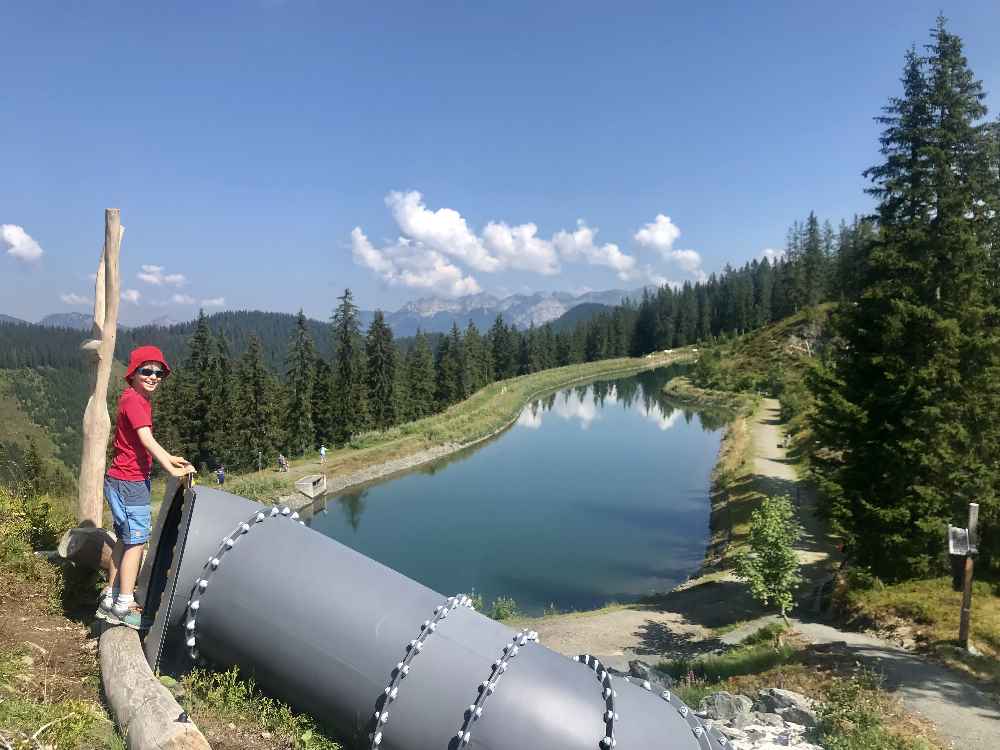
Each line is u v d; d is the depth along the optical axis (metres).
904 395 19.45
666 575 31.95
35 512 8.06
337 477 57.28
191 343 69.25
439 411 107.06
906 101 24.38
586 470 58.12
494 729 3.62
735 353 125.00
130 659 4.42
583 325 194.88
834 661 13.73
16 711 3.98
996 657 13.78
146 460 4.84
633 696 3.99
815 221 139.38
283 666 4.15
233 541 4.44
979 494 18.92
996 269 26.14
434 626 4.05
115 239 6.74
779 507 19.14
